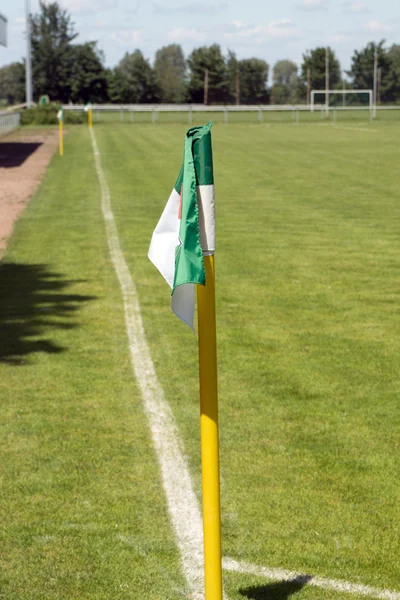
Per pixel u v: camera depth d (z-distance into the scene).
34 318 8.27
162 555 3.93
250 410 5.80
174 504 4.43
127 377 6.50
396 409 5.83
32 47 97.06
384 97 109.50
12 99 123.62
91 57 97.38
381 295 9.33
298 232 13.54
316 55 112.50
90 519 4.27
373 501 4.46
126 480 4.71
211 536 2.95
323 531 4.14
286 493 4.55
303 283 9.89
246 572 3.76
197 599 3.57
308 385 6.34
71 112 59.31
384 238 13.01
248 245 12.34
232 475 4.77
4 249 12.03
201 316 2.84
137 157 28.64
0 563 3.85
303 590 3.62
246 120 65.44
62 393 6.14
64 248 12.05
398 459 5.00
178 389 6.23
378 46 108.56
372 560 3.87
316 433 5.39
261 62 111.31
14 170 24.27
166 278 2.94
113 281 9.89
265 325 8.08
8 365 6.80
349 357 7.06
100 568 3.81
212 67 103.56
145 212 15.66
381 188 19.78
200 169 2.76
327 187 20.02
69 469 4.85
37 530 4.15
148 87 102.81
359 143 36.81
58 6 98.31
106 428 5.47
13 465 4.90
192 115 73.81
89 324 8.04
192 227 2.74
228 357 7.05
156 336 7.64
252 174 23.16
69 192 18.88
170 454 5.05
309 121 63.41
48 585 3.67
